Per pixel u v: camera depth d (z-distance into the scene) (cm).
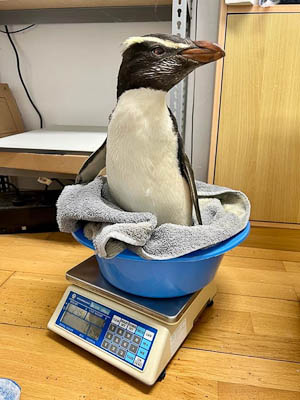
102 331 46
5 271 67
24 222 83
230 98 79
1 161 73
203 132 99
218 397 41
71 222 45
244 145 82
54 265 69
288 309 56
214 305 57
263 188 85
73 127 101
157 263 42
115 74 99
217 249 42
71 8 90
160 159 40
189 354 47
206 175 103
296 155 81
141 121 38
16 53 101
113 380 43
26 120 108
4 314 54
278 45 74
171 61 36
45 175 78
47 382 42
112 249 38
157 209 43
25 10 93
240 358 46
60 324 49
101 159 51
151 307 45
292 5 71
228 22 75
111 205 44
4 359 46
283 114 79
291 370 44
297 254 75
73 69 101
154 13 88
